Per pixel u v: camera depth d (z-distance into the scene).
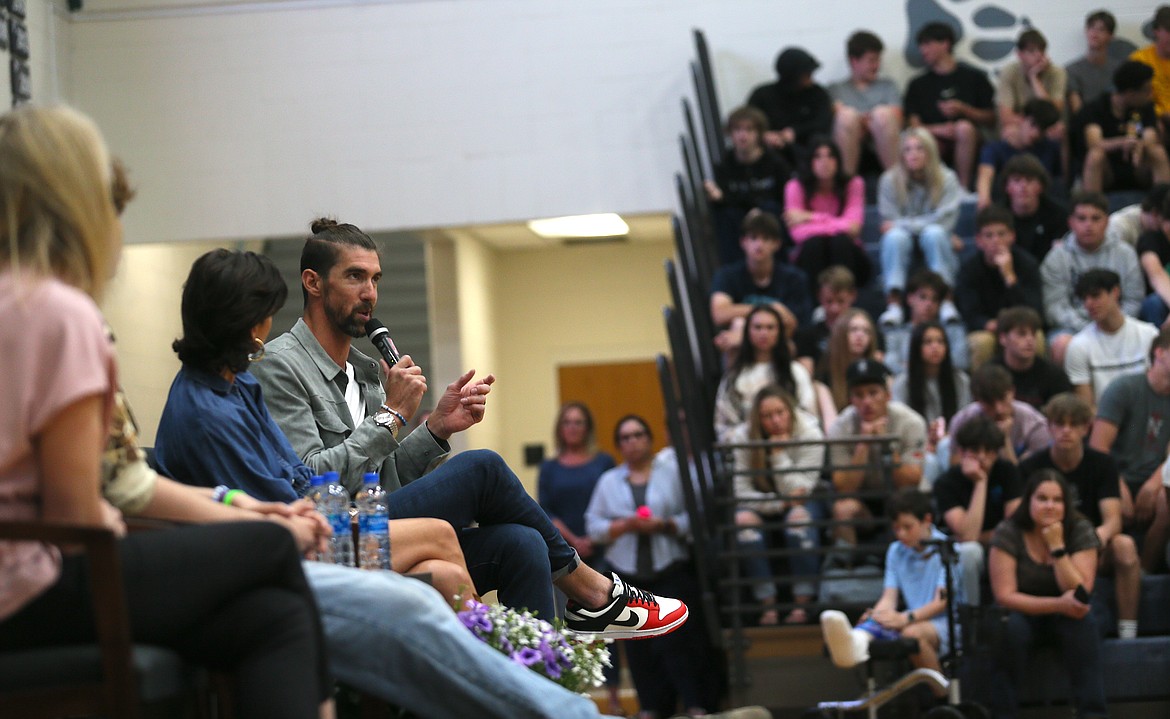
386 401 5.96
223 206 14.62
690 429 10.82
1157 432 11.25
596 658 5.53
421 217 14.62
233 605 3.69
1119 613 10.50
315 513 4.52
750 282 12.84
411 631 4.26
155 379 15.23
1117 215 13.20
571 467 14.41
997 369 11.17
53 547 3.51
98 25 14.71
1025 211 13.20
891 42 15.08
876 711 10.02
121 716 3.36
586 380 21.27
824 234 13.24
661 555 12.12
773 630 11.13
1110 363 11.91
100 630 3.36
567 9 14.80
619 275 21.27
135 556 3.54
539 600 5.74
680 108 14.71
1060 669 10.30
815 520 11.22
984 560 10.65
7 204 3.54
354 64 14.73
